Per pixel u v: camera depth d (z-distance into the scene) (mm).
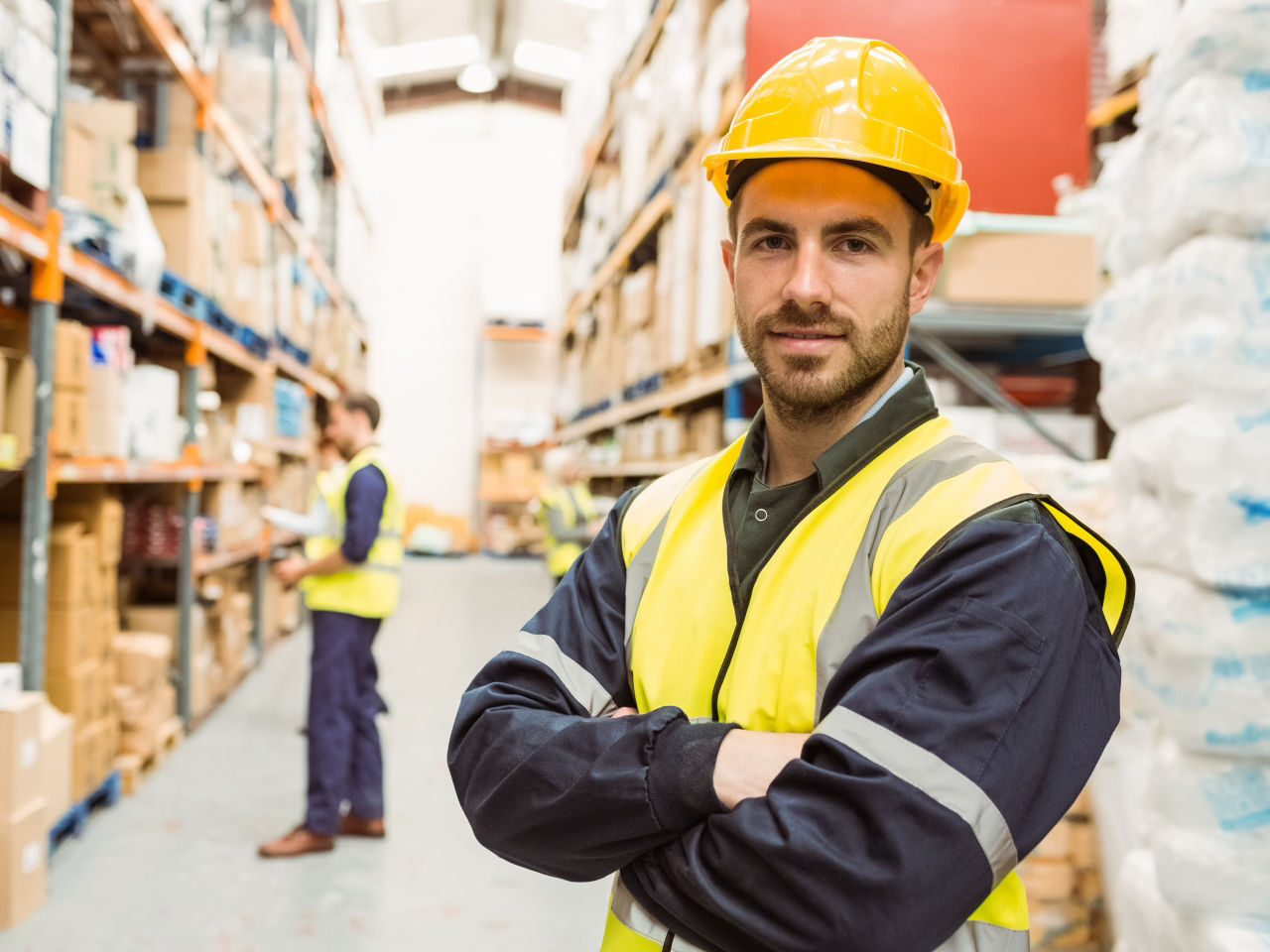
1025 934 851
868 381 938
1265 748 1391
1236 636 1393
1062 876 2449
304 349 7512
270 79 6047
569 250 13430
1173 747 1525
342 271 9281
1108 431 3398
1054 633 764
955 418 3133
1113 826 2246
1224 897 1401
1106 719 807
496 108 16141
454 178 15797
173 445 4172
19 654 3064
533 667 1002
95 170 3320
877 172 920
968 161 3514
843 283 917
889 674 765
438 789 4035
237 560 5805
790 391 935
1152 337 1557
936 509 848
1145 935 1667
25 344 2990
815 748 765
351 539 3254
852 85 931
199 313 4441
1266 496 1371
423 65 15602
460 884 3105
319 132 8070
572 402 11672
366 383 12008
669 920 847
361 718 3451
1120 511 1761
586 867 873
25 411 2709
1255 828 1405
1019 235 2936
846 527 896
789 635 875
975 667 744
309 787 3322
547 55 15508
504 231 15031
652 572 1028
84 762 3316
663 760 824
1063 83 3549
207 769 4176
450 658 6781
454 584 11117
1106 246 2230
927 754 727
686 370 5402
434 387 15602
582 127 10844
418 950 2658
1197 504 1396
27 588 2820
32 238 2637
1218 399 1407
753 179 950
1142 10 3141
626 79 7465
